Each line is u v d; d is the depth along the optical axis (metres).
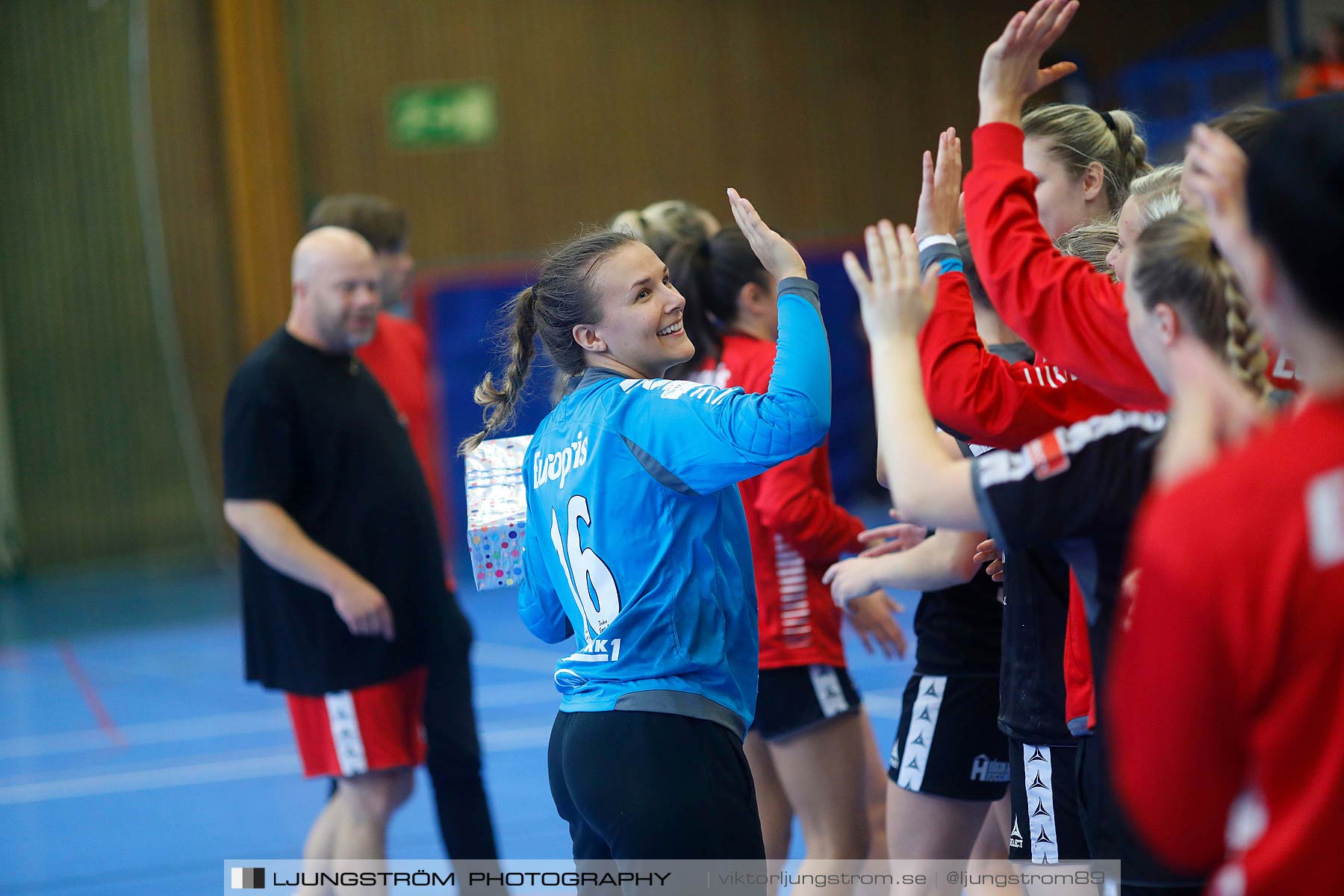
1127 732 2.44
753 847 4.28
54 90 27.77
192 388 28.11
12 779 11.65
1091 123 5.48
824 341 4.24
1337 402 2.33
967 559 5.22
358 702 6.82
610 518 4.36
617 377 4.68
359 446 7.03
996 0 28.81
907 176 28.75
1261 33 27.73
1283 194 2.35
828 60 28.45
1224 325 2.89
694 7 27.94
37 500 28.72
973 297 5.38
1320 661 2.24
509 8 27.19
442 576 7.21
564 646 17.42
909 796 5.67
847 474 28.80
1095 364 3.86
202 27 27.06
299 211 26.42
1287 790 2.30
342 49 26.61
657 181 27.91
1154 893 3.21
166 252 27.66
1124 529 3.04
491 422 5.19
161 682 16.25
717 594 4.40
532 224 27.42
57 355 28.50
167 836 9.49
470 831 7.08
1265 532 2.27
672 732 4.21
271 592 6.94
